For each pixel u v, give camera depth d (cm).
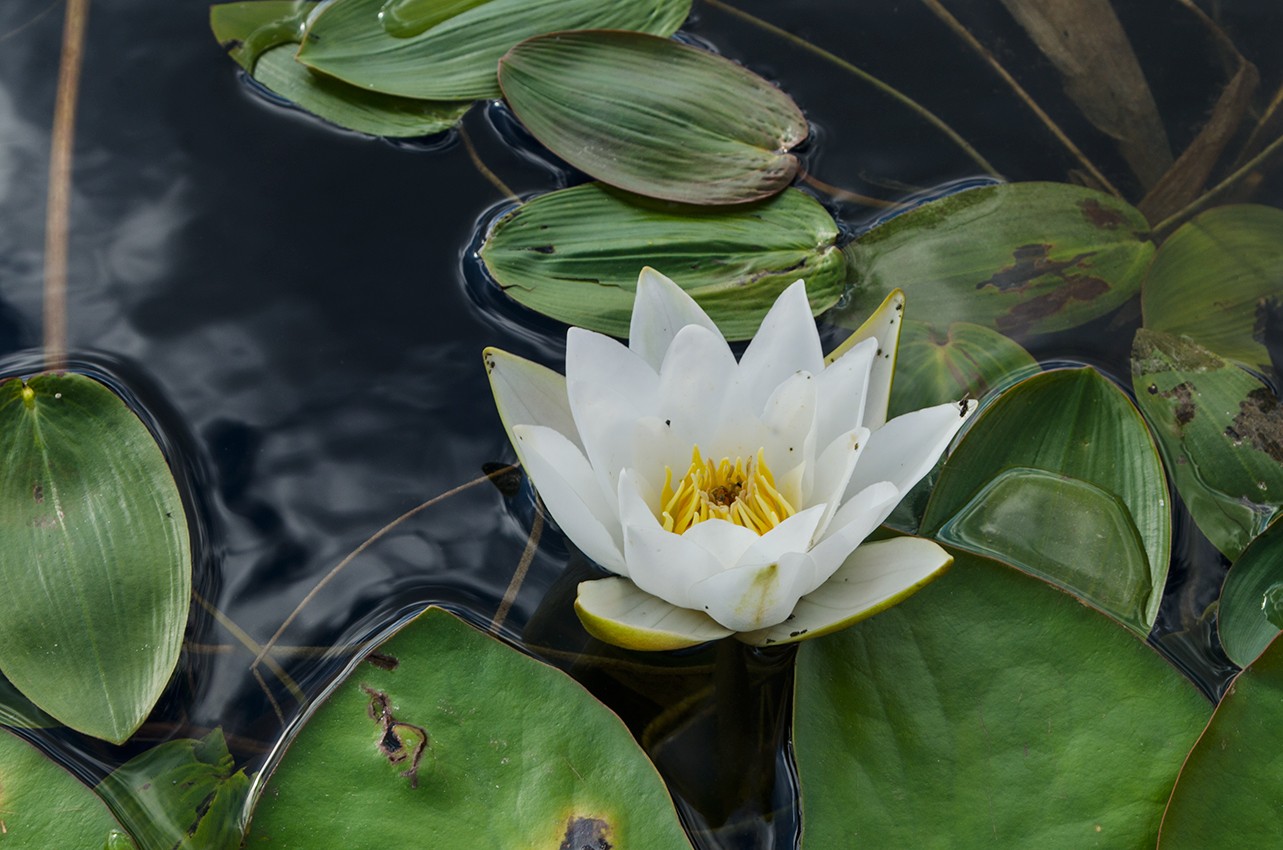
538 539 109
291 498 109
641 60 115
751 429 107
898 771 105
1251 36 116
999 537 108
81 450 109
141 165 114
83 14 117
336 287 112
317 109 115
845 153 115
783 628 106
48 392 109
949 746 105
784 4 118
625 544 105
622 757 105
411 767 105
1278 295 111
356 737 105
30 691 106
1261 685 105
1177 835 104
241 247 113
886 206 114
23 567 108
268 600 108
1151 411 110
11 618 107
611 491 107
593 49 115
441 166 115
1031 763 105
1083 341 111
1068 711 105
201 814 105
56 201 114
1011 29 117
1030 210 113
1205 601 108
